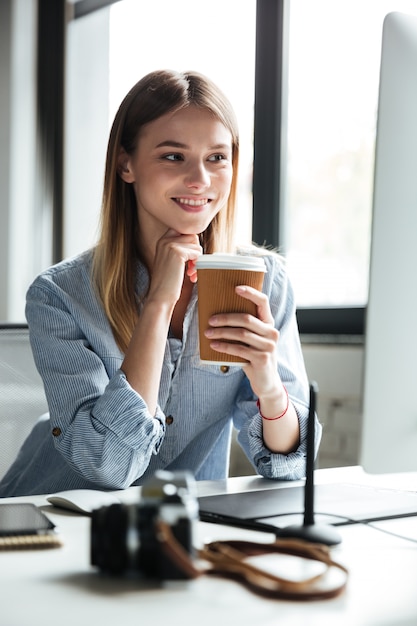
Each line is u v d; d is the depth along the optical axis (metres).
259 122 2.92
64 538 0.88
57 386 1.36
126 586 0.69
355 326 2.65
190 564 0.69
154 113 1.45
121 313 1.50
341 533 0.93
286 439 1.33
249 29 2.99
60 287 1.51
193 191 1.43
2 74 3.83
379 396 0.88
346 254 2.73
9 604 0.65
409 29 0.87
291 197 2.90
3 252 3.83
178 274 1.37
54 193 3.78
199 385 1.51
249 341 1.15
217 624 0.61
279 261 1.63
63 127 3.77
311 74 2.82
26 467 1.63
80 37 3.76
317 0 2.79
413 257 0.88
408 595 0.69
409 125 0.87
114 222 1.54
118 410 1.24
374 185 0.86
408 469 0.90
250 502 1.06
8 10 3.79
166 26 3.34
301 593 0.66
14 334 1.71
